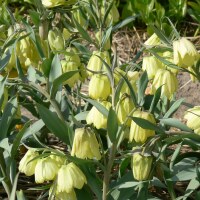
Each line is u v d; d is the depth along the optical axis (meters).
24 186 1.15
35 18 1.08
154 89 0.93
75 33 1.15
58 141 1.33
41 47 1.01
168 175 0.92
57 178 0.80
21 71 1.00
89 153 0.79
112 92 0.83
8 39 1.01
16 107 0.93
